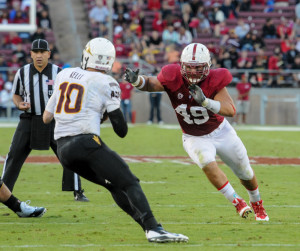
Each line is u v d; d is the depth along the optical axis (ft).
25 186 105.50
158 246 60.13
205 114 72.02
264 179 115.14
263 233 67.10
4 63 278.67
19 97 86.48
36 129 84.64
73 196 95.30
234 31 306.35
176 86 71.31
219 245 60.75
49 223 73.00
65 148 61.72
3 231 67.97
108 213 80.07
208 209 83.20
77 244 61.21
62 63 269.44
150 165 135.95
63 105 62.49
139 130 232.73
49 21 313.73
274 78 292.61
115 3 312.50
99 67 63.67
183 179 114.42
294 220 75.41
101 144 61.62
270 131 238.48
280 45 302.66
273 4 334.24
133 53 282.77
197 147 72.90
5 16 261.24
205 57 69.31
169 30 297.53
